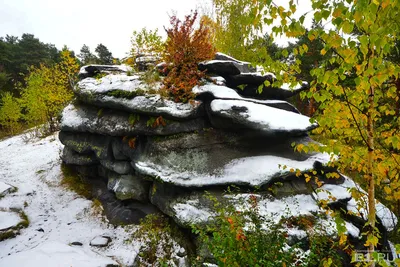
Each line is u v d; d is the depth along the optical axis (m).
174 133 7.25
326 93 3.00
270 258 3.41
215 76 8.45
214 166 6.62
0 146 15.98
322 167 6.66
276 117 6.86
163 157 6.94
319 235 4.73
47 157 12.58
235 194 6.08
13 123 22.70
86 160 9.41
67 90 17.94
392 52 5.46
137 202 7.71
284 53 3.09
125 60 13.30
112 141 8.39
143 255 5.99
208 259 5.05
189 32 8.28
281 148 7.25
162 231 6.50
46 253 5.35
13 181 10.12
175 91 7.54
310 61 15.34
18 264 4.96
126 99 7.67
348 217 5.92
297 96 18.91
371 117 3.09
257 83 8.89
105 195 8.59
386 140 3.38
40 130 18.17
